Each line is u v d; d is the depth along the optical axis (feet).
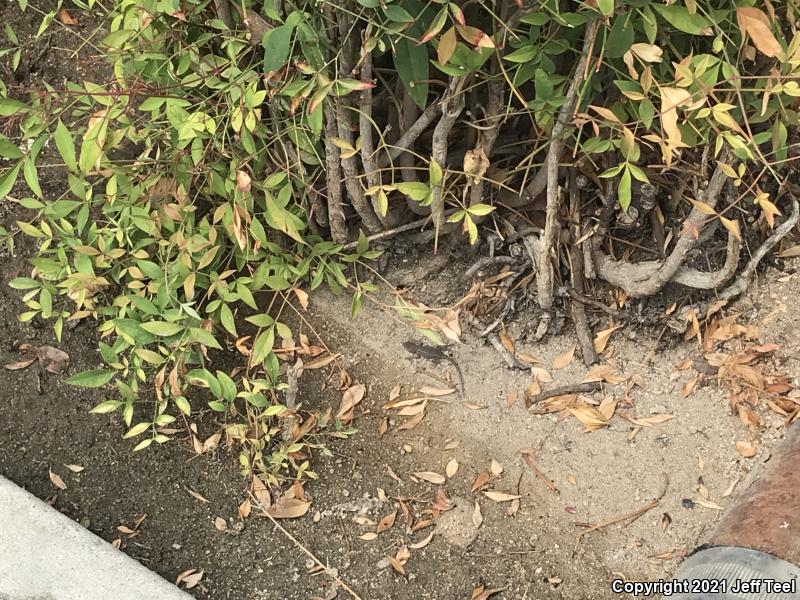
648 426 4.18
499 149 4.15
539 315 4.38
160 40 3.79
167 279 3.92
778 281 4.34
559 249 4.31
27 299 4.15
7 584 3.81
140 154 4.40
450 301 4.47
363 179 4.04
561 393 4.27
